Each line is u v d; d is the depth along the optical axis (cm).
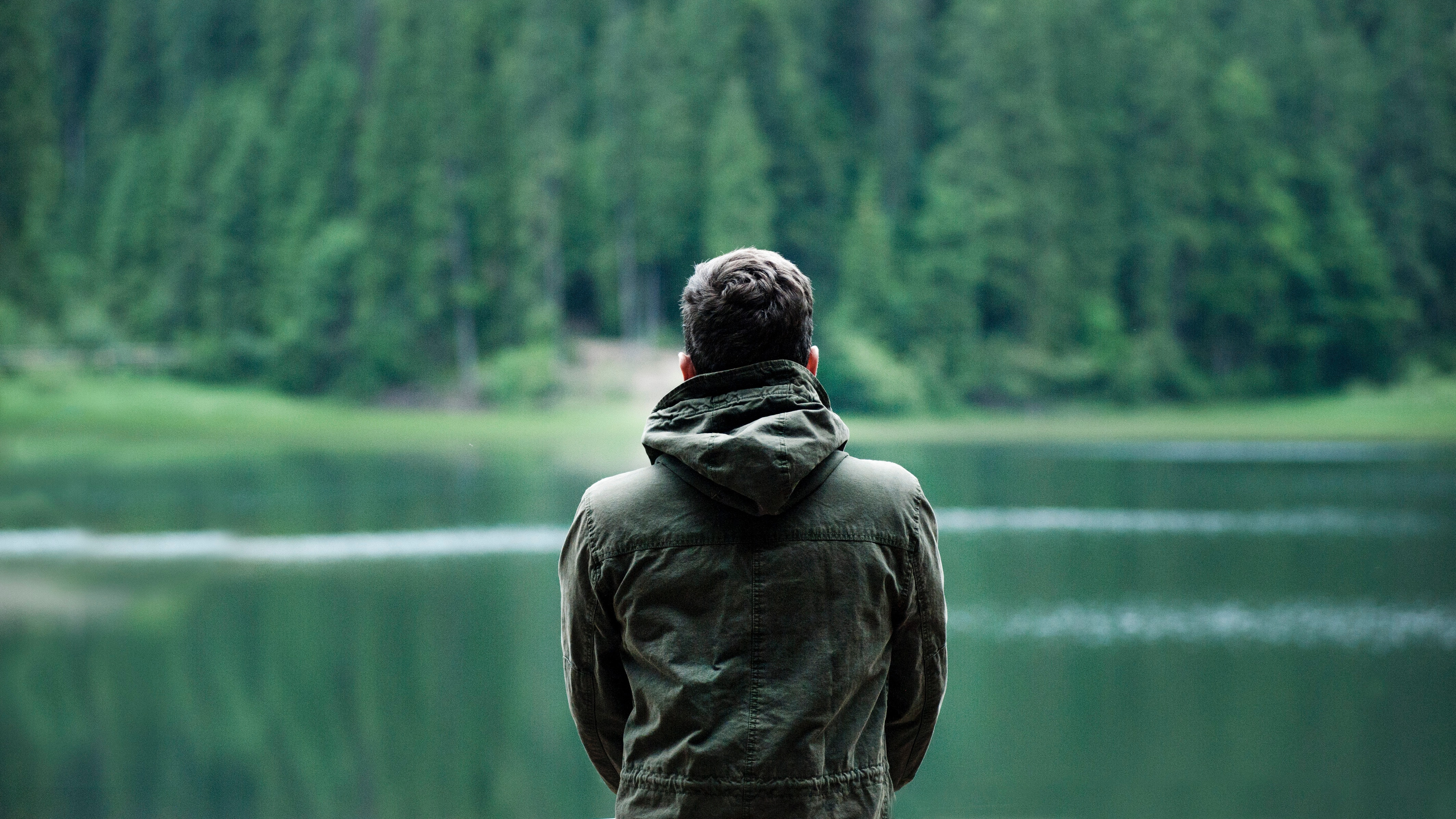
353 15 6694
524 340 5884
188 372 5916
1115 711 1070
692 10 6206
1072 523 2267
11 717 1104
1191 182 6581
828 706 132
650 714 136
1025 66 6406
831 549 136
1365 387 6419
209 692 1189
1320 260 6606
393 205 6094
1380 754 942
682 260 6006
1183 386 6278
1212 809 820
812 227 6156
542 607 1571
